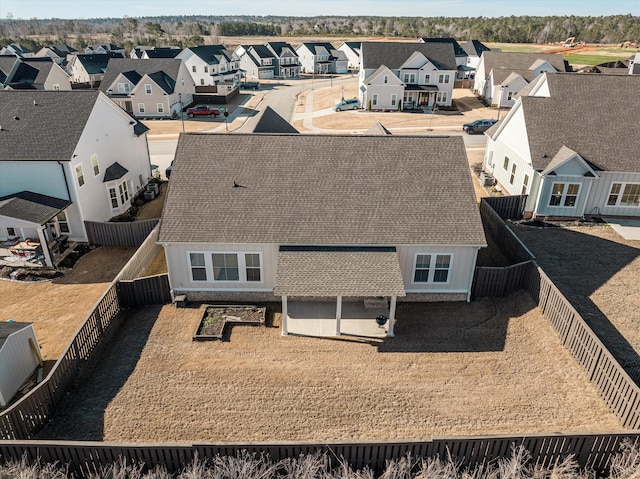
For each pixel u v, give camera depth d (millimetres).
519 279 21062
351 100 71312
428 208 20750
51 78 71625
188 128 60125
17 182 26266
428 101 70500
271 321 19828
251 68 112562
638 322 19297
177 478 12250
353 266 18906
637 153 28953
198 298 21406
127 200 33344
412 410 15055
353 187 21375
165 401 15430
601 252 25500
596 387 15609
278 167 21953
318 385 16125
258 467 12227
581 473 12578
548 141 29797
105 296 19062
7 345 15500
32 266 24797
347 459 12352
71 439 13992
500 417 14742
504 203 29734
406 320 19859
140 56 106812
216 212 20578
